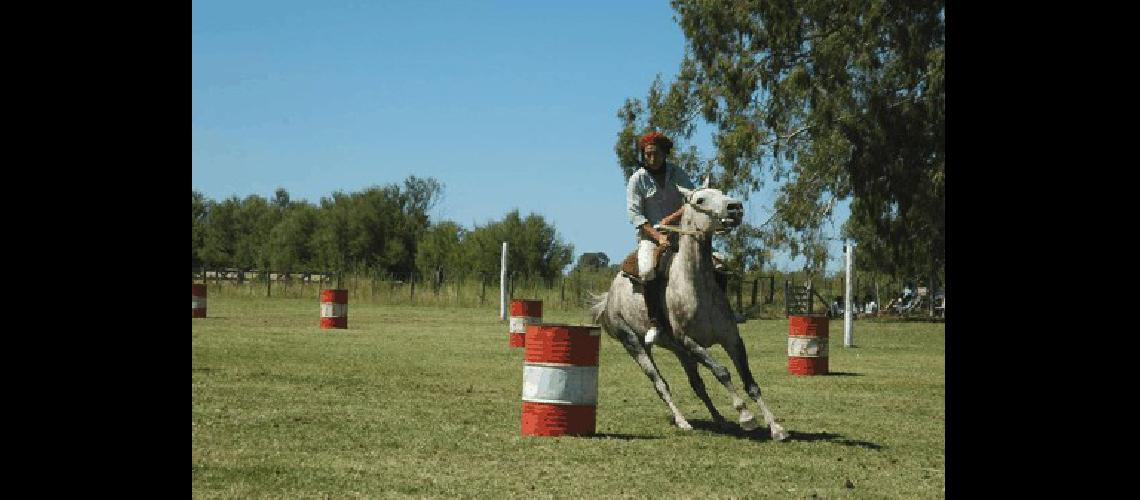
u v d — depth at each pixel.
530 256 67.75
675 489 7.18
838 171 49.28
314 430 9.52
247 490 6.77
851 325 25.56
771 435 9.59
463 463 8.02
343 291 27.45
